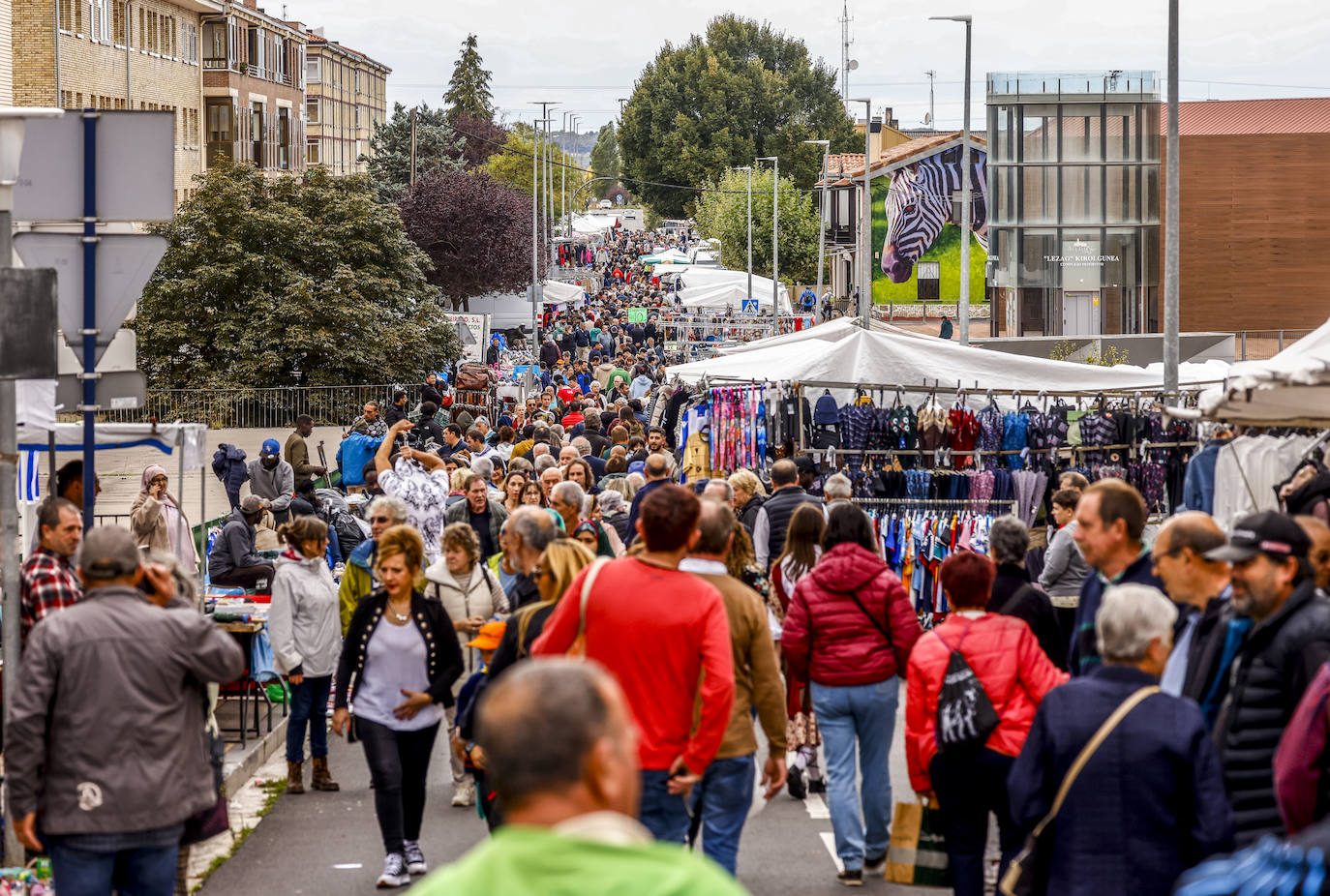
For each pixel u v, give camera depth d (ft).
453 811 50.93
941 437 79.51
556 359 261.24
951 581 35.83
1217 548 28.99
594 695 14.17
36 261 42.04
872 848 43.19
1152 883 26.11
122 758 31.32
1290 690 26.13
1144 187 285.43
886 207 386.93
